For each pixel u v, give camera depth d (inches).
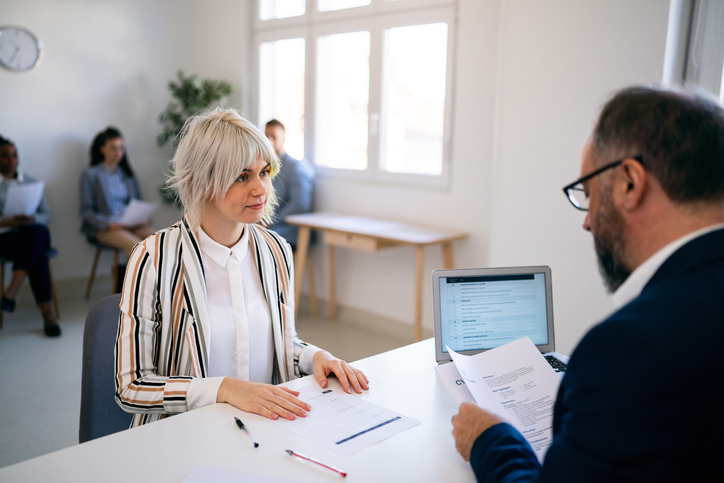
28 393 115.4
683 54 95.1
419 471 37.8
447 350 55.2
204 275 54.4
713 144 26.2
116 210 184.5
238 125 52.2
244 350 55.5
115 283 179.0
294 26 177.9
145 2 199.2
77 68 187.3
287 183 167.5
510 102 113.4
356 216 164.6
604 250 30.5
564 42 104.0
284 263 59.9
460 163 140.5
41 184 156.3
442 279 55.6
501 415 43.4
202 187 52.0
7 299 145.9
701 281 24.9
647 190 27.3
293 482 36.0
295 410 45.7
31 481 35.7
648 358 23.7
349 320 170.6
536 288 57.2
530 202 112.3
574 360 26.8
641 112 27.5
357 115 165.9
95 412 54.7
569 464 25.2
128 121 200.4
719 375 23.1
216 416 45.2
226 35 198.7
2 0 170.9
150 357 51.6
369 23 156.1
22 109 178.1
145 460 38.6
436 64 145.0
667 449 23.2
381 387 51.6
